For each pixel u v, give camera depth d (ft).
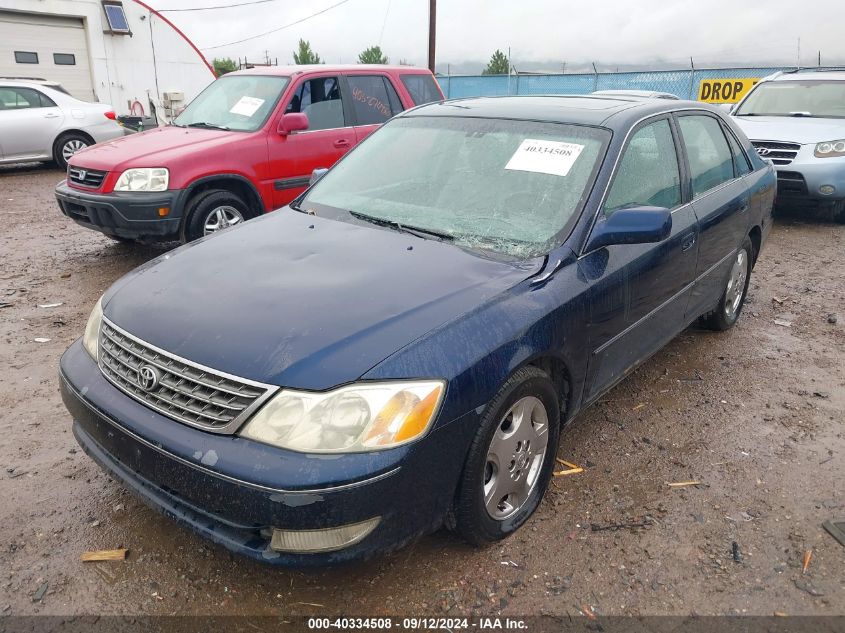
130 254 23.38
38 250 23.88
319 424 7.00
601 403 13.21
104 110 43.83
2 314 17.40
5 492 10.02
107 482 10.34
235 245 10.39
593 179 10.49
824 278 21.61
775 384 14.19
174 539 9.14
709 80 63.21
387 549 7.47
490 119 12.28
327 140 23.79
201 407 7.43
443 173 11.68
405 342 7.63
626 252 10.69
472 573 8.64
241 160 21.47
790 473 11.00
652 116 12.30
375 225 10.89
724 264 14.84
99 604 8.05
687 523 9.69
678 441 11.90
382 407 7.14
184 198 20.22
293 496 6.81
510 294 8.78
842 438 12.11
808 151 27.45
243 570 8.63
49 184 38.65
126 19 65.31
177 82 70.95
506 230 10.20
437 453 7.54
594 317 9.87
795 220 30.35
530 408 8.98
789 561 8.98
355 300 8.33
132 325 8.39
